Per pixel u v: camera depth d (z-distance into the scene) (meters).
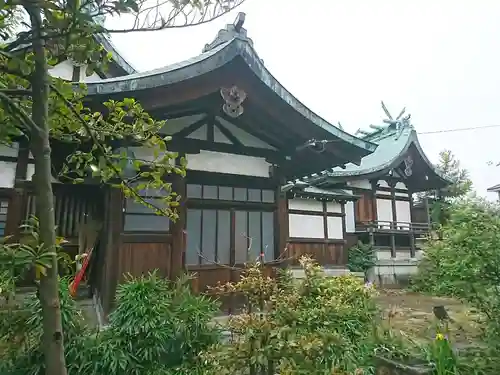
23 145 6.18
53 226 1.57
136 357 3.65
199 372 3.53
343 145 6.50
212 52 5.26
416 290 12.24
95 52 1.95
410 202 19.02
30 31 1.66
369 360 3.46
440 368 3.13
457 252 3.63
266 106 5.88
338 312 3.37
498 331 3.52
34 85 1.65
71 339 3.63
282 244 6.71
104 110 4.45
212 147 6.23
